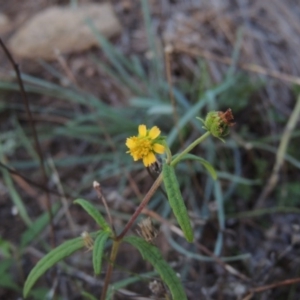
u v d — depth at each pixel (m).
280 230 0.53
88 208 0.32
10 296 0.48
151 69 0.66
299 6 0.72
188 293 0.46
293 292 0.48
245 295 0.44
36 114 0.63
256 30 0.69
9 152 0.60
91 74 0.66
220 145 0.58
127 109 0.62
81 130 0.59
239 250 0.51
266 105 0.62
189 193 0.55
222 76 0.65
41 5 0.72
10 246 0.48
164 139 0.30
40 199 0.56
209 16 0.70
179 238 0.51
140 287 0.48
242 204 0.55
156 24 0.70
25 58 0.67
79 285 0.47
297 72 0.67
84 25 0.68
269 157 0.59
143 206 0.32
